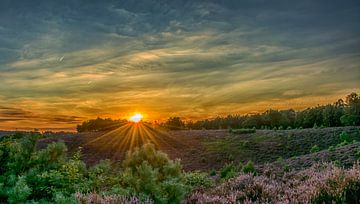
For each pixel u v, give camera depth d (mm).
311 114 109312
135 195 5559
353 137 62719
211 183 9852
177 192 5559
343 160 19016
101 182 6383
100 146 67062
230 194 7012
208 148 67000
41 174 4953
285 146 64000
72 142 68625
